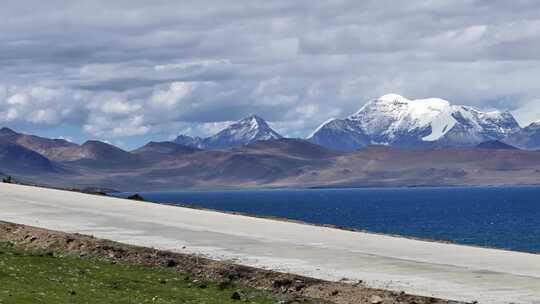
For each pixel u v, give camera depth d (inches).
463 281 1505.9
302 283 1507.1
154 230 2222.0
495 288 1435.8
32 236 1990.7
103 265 1660.9
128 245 1883.6
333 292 1433.3
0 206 2829.7
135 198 3563.0
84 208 2837.1
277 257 1777.8
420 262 1743.4
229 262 1692.9
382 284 1472.7
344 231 2389.3
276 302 1364.4
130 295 1318.9
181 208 3024.1
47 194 3484.3
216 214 2800.2
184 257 1747.0
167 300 1310.3
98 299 1239.5
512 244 6309.1
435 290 1416.1
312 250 1904.5
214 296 1396.4
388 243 2097.7
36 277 1424.7
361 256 1823.3
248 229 2330.2
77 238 1947.6
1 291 1207.6
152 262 1723.7
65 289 1301.7
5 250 1813.5
